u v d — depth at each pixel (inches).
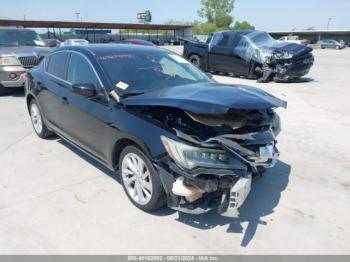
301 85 452.4
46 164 178.9
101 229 122.6
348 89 416.8
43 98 198.7
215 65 550.0
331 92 396.2
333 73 595.8
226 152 111.1
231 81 491.8
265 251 113.1
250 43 491.2
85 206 137.4
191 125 124.4
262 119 135.2
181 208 118.3
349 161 189.5
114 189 151.5
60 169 172.6
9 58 337.4
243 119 128.7
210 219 129.8
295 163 186.1
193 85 147.6
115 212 133.3
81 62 164.7
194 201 118.1
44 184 156.3
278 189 155.6
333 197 149.2
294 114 290.7
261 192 152.4
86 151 167.9
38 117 217.2
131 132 127.7
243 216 132.6
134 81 150.3
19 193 147.9
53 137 223.0
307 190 155.0
